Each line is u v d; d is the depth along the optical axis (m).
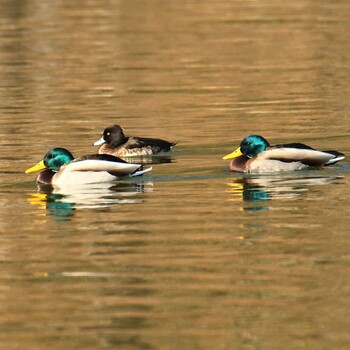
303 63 33.22
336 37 38.09
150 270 13.49
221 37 38.81
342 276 13.03
